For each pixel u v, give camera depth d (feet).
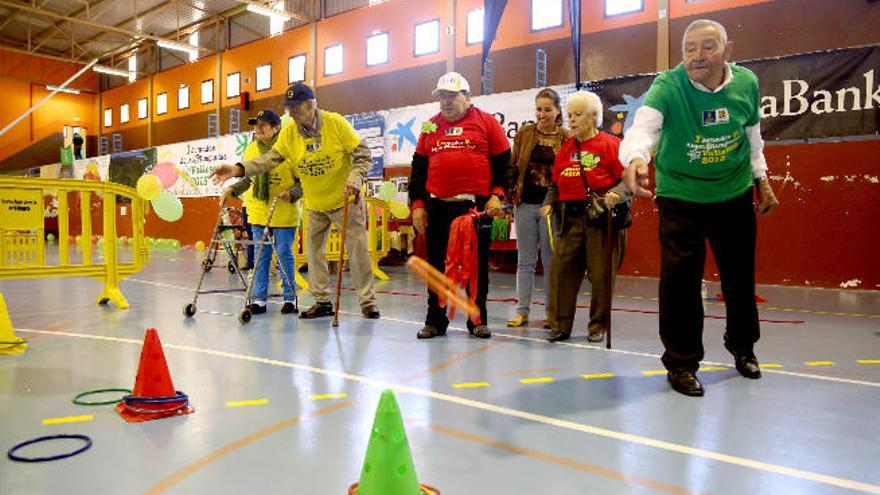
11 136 74.59
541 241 14.65
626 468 5.97
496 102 31.78
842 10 28.68
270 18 58.90
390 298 20.39
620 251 12.99
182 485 5.49
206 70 64.90
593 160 12.18
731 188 9.09
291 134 15.20
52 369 9.96
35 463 5.98
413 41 46.44
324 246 16.08
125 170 60.44
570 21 36.47
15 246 15.80
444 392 8.70
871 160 24.21
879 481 5.70
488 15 38.40
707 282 26.37
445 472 5.84
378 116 37.55
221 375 9.59
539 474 5.81
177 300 19.06
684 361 9.00
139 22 66.80
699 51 8.36
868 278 24.23
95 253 43.62
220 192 50.80
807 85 24.63
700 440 6.78
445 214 13.14
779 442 6.72
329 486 5.49
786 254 25.93
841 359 11.13
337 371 9.93
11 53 74.54
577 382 9.33
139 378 7.80
